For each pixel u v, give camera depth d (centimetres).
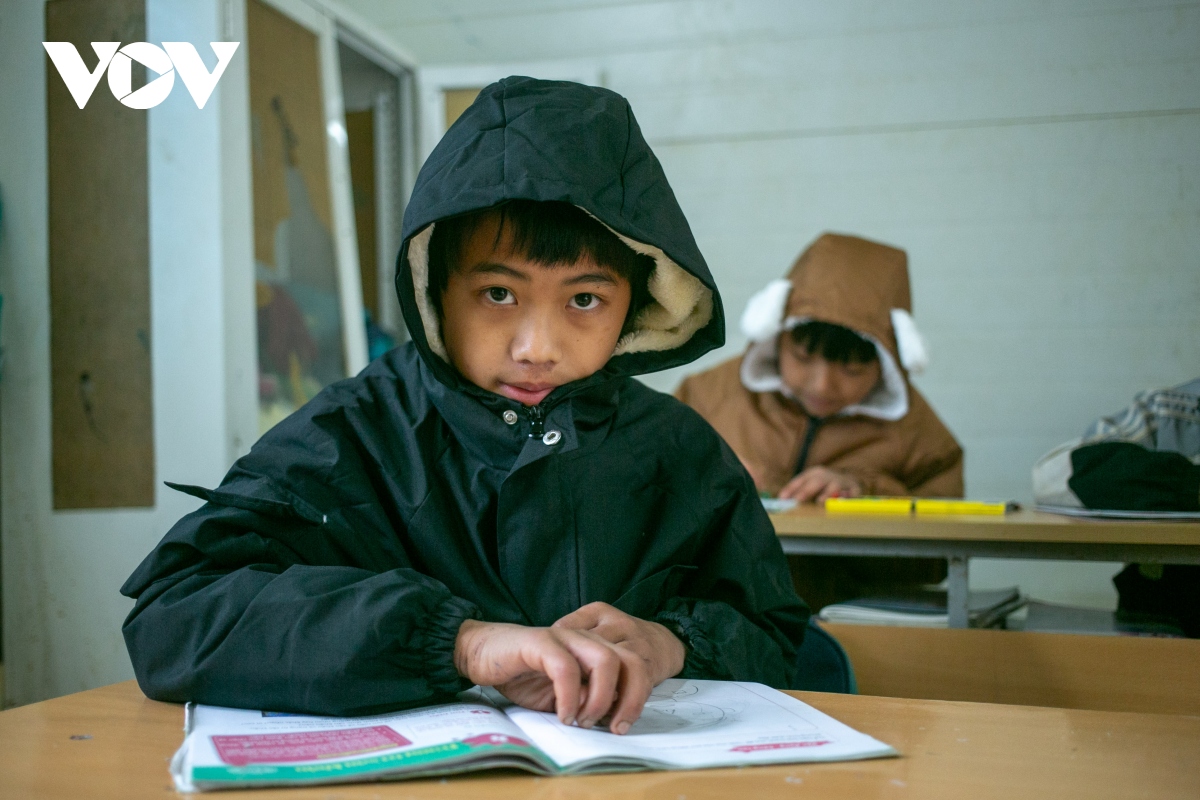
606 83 383
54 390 228
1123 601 191
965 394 350
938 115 355
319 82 276
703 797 40
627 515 76
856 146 362
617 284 72
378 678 52
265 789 40
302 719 52
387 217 357
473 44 395
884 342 245
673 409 85
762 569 79
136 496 223
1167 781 43
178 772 42
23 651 229
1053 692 93
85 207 226
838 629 102
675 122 377
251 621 54
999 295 349
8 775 42
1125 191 340
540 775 43
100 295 225
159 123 221
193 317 219
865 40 361
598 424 78
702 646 65
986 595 168
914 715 54
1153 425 205
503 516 72
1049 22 346
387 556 70
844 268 252
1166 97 338
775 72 368
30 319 229
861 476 235
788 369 258
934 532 150
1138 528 141
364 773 41
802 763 45
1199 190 335
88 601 226
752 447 265
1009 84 349
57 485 228
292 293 250
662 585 75
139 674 58
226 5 222
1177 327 336
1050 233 345
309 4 274
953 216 353
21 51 229
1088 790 41
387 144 357
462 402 73
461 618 54
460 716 50
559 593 72
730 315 371
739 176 371
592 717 48
